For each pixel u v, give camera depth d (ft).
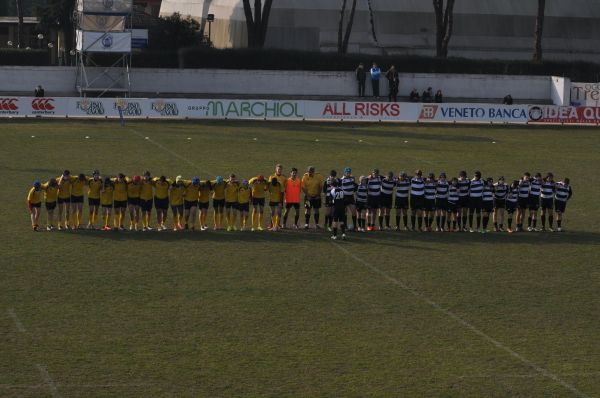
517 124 317.83
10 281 141.28
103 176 214.48
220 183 175.42
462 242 173.27
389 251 165.07
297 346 118.83
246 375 109.40
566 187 182.60
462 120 317.22
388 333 124.36
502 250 167.94
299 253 161.89
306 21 404.36
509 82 367.86
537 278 151.02
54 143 255.09
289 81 358.43
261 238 171.73
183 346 117.70
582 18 433.48
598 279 151.12
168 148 252.83
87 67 340.80
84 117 300.81
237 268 151.84
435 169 236.63
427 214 179.93
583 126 318.65
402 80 362.12
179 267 151.43
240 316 129.18
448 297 140.05
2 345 115.96
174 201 174.29
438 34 384.27
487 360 116.06
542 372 112.78
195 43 394.11
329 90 360.69
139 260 154.61
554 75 385.50
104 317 127.13
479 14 423.23
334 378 109.19
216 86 354.54
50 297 134.62
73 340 118.62
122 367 110.63
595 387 108.78
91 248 161.07
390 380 109.19
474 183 180.34
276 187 176.14
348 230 179.32
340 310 132.87
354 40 407.85
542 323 129.80
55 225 175.73
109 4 324.60
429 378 110.01
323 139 276.41
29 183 208.13
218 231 175.83
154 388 105.19
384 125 307.99
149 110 303.89
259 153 249.75
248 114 308.81
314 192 178.81
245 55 365.81
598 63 404.16
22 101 297.94
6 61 380.78
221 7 427.33
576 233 182.39
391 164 241.14
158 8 523.29
